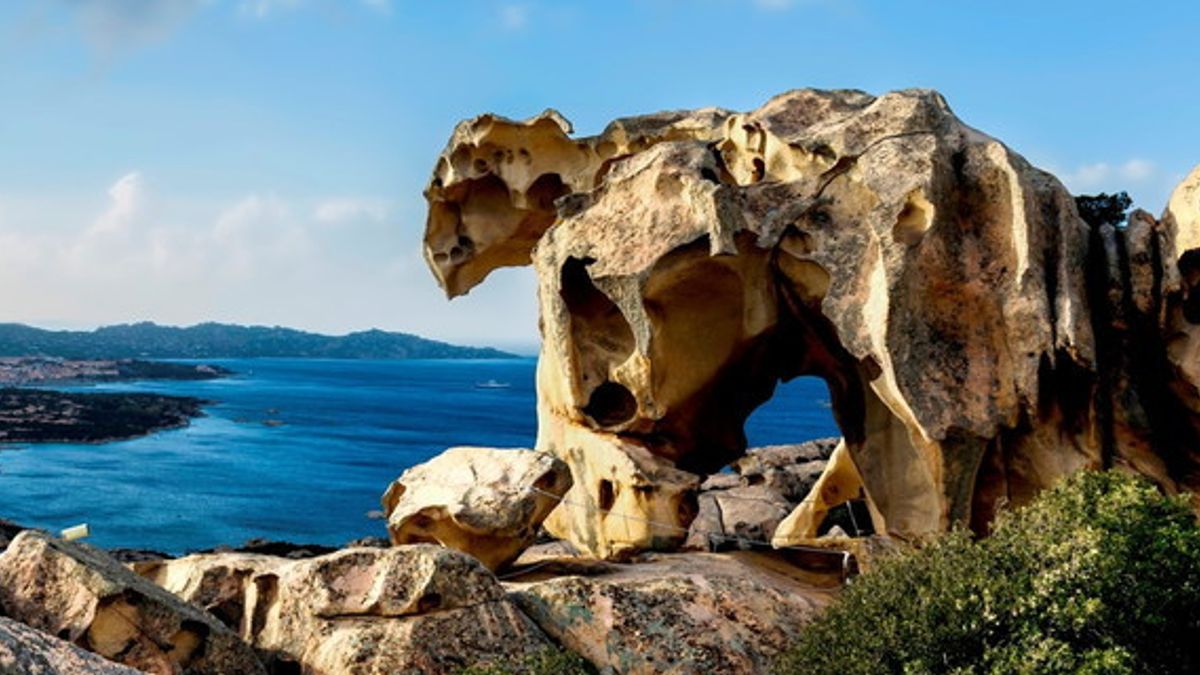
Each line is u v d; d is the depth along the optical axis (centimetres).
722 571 2353
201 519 6656
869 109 2723
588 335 2848
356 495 7975
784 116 2933
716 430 3003
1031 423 2430
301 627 1873
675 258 2664
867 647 1675
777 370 2988
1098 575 1677
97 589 1723
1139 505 1809
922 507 2519
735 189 2672
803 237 2678
